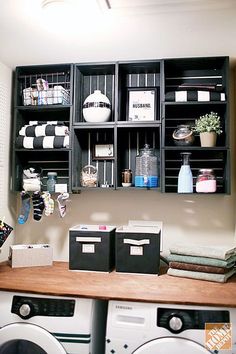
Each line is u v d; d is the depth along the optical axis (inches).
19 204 90.0
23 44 70.1
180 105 76.4
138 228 79.0
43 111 86.3
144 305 55.6
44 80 83.0
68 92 84.4
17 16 57.8
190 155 79.1
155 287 61.8
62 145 78.8
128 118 82.4
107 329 55.4
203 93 75.0
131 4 54.1
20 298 59.5
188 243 81.3
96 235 73.7
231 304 53.2
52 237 88.3
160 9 55.6
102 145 85.0
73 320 56.5
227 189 72.9
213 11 56.5
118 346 54.7
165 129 78.5
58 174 86.7
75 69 80.9
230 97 82.7
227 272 67.9
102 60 79.3
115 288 60.8
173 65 80.1
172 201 83.8
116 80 78.2
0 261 81.2
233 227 81.0
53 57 77.4
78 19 59.2
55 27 62.2
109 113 80.5
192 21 60.1
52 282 64.2
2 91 81.3
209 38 67.2
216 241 81.4
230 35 65.9
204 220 82.3
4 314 58.8
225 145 74.7
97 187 78.3
